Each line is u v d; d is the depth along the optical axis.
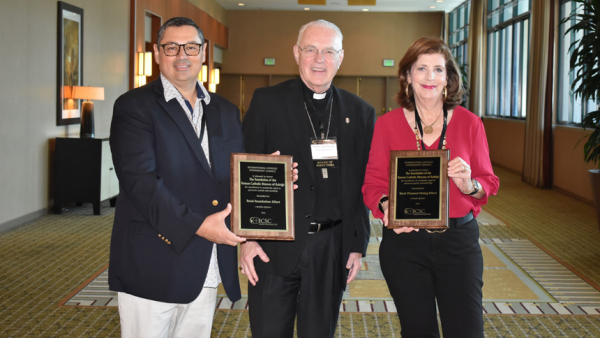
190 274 1.99
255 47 18.41
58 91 7.21
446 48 2.13
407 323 2.12
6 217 6.14
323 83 2.24
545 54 9.28
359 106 2.40
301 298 2.28
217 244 2.10
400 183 2.03
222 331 3.45
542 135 9.45
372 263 4.99
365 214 2.41
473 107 14.08
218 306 3.88
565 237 6.01
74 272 4.60
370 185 2.23
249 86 18.78
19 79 6.33
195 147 1.99
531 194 8.93
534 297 4.12
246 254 2.28
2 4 5.95
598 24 5.45
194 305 2.12
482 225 6.63
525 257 5.22
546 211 7.50
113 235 2.02
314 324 2.26
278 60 18.42
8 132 6.14
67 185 6.99
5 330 3.38
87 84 8.05
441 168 2.00
